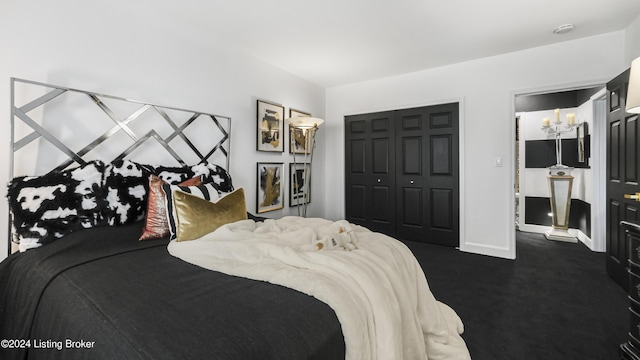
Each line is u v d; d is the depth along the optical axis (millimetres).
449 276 2613
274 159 3422
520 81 3041
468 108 3342
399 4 2131
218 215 1724
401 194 3887
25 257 1346
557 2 2117
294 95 3734
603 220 3404
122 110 1996
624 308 1994
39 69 1641
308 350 761
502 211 3176
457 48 2943
